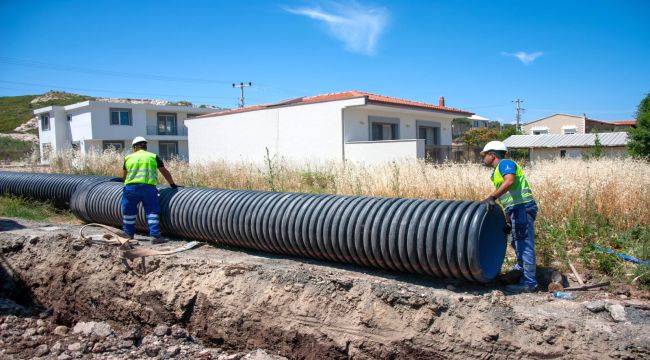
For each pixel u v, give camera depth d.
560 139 34.00
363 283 5.44
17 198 12.18
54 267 7.77
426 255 5.41
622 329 4.26
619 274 5.68
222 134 23.62
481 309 4.77
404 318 5.04
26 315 7.42
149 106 42.91
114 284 7.06
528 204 5.51
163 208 8.20
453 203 5.65
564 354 4.28
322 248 6.27
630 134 24.94
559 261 6.29
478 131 44.00
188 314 6.36
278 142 21.36
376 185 10.95
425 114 22.89
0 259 8.29
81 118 41.28
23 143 53.78
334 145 19.52
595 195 8.40
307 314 5.54
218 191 8.07
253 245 7.10
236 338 5.97
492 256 5.52
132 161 8.02
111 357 5.79
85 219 9.91
